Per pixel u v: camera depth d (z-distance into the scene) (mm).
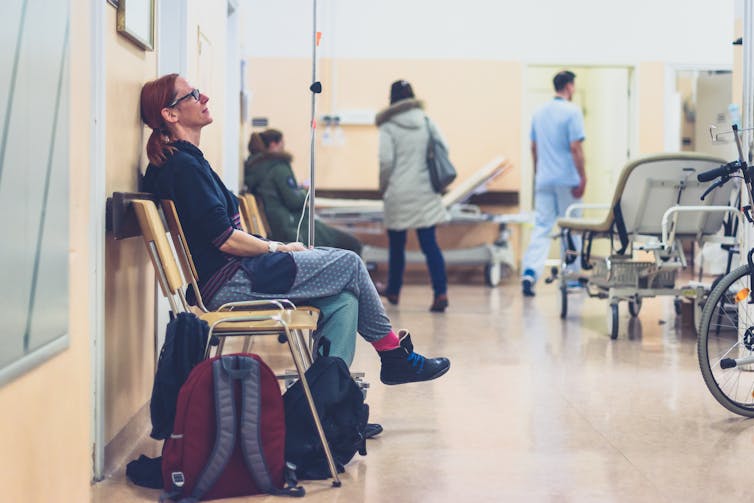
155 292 3279
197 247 2881
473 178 7840
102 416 2547
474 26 8719
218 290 2852
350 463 2721
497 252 8312
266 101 8578
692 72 9492
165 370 2424
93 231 2463
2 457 1560
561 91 7633
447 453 2834
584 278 5656
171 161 2854
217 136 4973
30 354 1652
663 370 4188
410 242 8625
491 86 8742
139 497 2396
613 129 9297
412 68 8688
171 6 3852
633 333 5363
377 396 3652
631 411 3393
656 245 4773
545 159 7586
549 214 7617
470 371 4172
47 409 1796
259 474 2395
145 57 3146
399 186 6328
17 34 1563
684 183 4898
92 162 2453
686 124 10781
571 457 2791
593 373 4121
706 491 2457
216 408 2336
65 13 1863
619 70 9102
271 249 2916
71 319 1959
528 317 6098
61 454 1892
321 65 8633
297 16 8555
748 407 3285
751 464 2713
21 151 1590
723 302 3525
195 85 4152
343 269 2914
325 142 8594
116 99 2695
